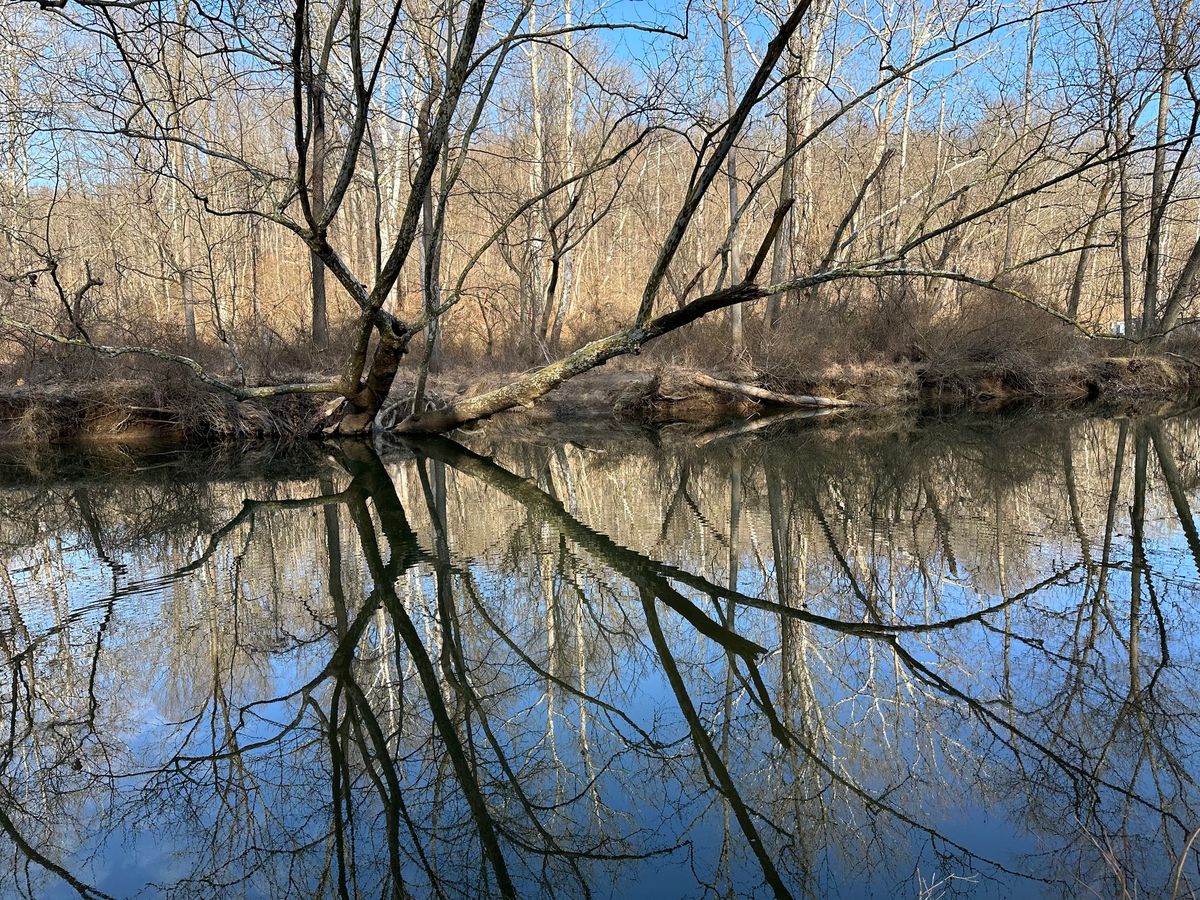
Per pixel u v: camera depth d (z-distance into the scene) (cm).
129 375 1299
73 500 924
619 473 1070
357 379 1183
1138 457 1084
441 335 1950
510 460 1191
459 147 1141
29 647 507
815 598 579
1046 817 319
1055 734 381
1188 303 1812
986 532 732
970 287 1912
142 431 1300
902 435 1302
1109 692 419
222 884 296
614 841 319
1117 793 334
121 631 532
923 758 365
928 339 1725
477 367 1866
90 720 426
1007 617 527
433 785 362
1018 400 1702
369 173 1881
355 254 2698
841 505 858
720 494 931
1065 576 605
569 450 1266
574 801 347
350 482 1023
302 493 962
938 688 430
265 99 1148
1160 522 756
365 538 754
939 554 668
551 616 553
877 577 617
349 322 2064
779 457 1134
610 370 1750
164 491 971
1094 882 278
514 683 459
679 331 1811
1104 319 2755
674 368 1620
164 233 1586
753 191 872
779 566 652
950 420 1463
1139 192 2161
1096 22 1449
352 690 452
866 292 2000
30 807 351
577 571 646
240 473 1082
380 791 358
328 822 334
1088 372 1700
